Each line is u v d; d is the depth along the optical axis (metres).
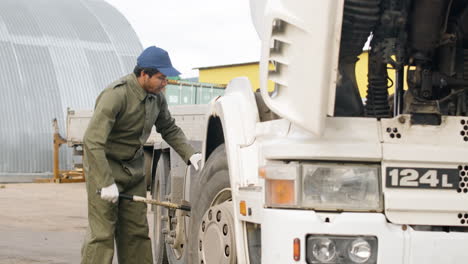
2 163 36.78
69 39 43.34
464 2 4.72
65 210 17.06
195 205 5.69
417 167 4.11
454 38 4.71
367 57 4.83
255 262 4.76
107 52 44.44
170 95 22.05
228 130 5.00
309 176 4.11
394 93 4.89
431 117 4.16
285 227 4.05
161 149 8.88
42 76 40.12
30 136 37.84
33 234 11.97
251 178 4.79
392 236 4.03
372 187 4.09
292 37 4.18
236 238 4.85
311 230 4.02
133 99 6.03
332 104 4.03
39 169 37.81
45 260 9.04
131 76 6.08
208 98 21.27
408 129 4.14
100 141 5.79
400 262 4.03
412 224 4.08
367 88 4.79
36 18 43.50
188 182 6.94
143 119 6.12
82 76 41.94
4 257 9.27
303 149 4.11
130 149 6.17
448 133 4.17
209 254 5.27
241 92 5.26
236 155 4.92
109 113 5.84
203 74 21.67
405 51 4.70
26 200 20.67
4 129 37.16
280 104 4.25
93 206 5.91
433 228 4.15
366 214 4.05
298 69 4.13
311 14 4.05
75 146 29.42
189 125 15.20
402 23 4.54
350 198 4.09
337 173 4.11
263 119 4.96
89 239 5.94
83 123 28.47
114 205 5.99
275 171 4.17
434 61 4.78
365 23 4.54
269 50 4.28
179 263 7.42
